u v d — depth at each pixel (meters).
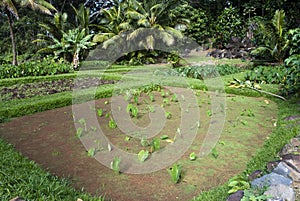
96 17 16.41
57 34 11.46
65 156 2.62
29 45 13.59
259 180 1.79
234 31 11.28
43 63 8.84
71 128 3.46
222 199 1.76
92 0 17.77
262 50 8.03
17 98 5.25
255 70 6.26
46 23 11.79
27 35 13.77
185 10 12.26
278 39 7.77
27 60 11.54
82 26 11.83
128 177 2.21
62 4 17.06
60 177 2.20
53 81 7.15
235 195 1.71
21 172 2.08
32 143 2.96
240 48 10.34
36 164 2.33
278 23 7.80
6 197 1.68
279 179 1.77
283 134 2.83
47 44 12.77
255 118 3.76
